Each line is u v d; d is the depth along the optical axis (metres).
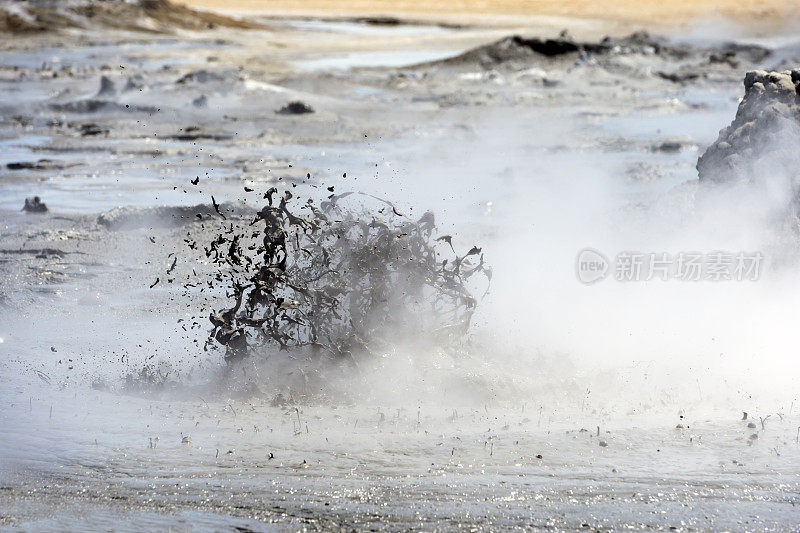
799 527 19.64
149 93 176.50
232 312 30.78
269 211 31.36
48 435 25.53
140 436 25.36
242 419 26.73
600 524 19.86
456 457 23.44
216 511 20.67
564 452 23.66
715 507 20.55
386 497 21.19
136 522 20.22
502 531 19.58
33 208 71.00
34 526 20.08
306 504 20.92
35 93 196.88
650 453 23.47
